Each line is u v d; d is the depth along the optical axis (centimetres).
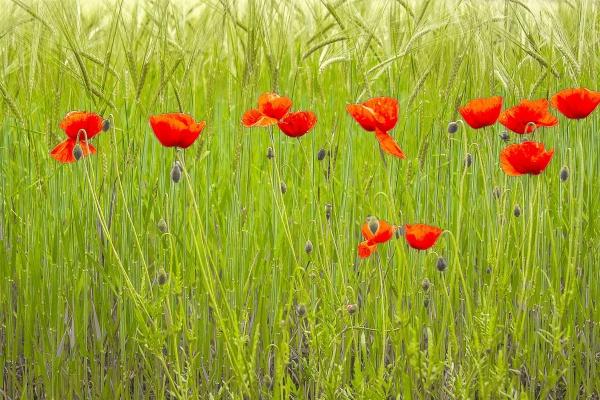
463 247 377
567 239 378
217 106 392
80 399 365
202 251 352
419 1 384
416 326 349
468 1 382
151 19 389
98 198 365
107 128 355
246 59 374
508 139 371
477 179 383
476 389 352
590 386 370
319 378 347
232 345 351
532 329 366
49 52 374
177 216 370
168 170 373
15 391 371
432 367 338
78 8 377
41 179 370
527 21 392
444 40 383
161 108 376
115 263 365
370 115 339
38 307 366
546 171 389
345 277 360
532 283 365
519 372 348
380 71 381
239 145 373
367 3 393
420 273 363
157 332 344
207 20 381
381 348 361
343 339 359
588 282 375
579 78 390
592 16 395
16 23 380
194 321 357
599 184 385
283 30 381
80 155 342
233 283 363
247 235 370
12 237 370
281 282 366
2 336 380
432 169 384
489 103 352
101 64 377
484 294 356
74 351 365
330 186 367
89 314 372
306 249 355
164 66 372
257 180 383
